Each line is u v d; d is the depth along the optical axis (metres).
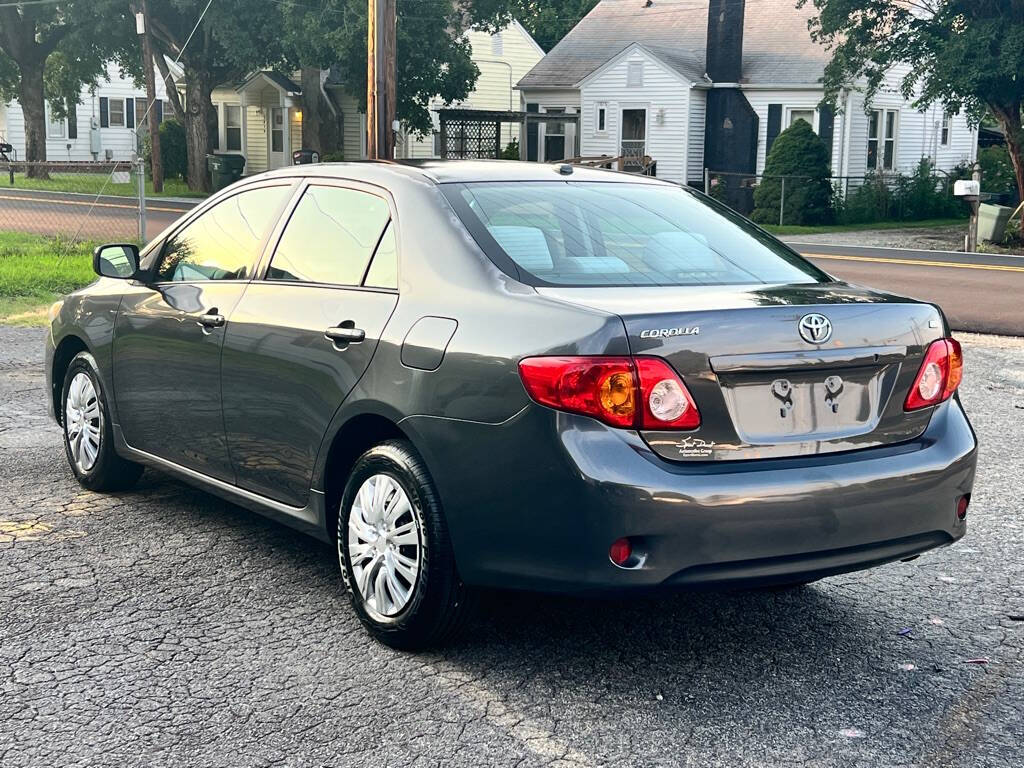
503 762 3.37
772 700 3.82
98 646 4.15
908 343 3.98
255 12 36.19
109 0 38.44
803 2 31.56
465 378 3.81
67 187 37.84
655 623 4.48
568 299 3.79
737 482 3.60
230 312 4.87
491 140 41.84
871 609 4.68
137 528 5.50
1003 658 4.20
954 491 4.01
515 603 4.66
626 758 3.41
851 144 36.47
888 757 3.45
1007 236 26.34
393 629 4.10
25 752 3.38
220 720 3.60
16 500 5.90
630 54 38.12
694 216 4.72
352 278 4.45
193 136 40.06
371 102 23.02
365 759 3.37
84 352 5.98
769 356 3.69
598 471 3.51
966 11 28.47
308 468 4.49
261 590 4.74
